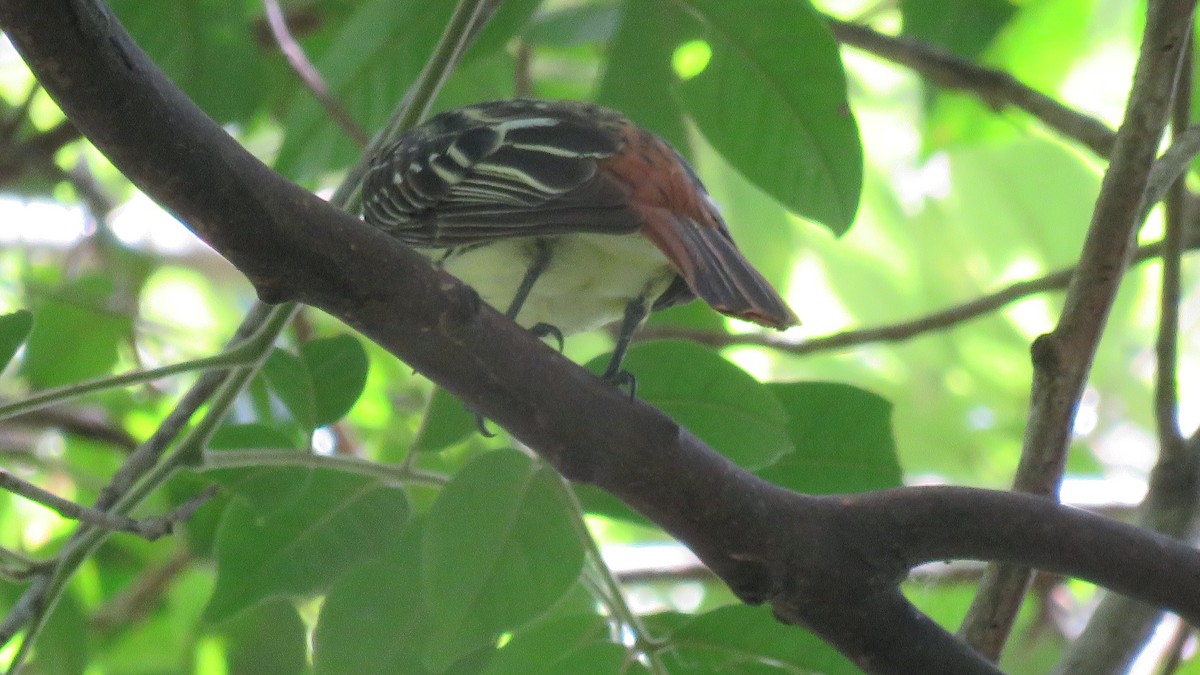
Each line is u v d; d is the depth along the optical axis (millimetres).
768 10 8672
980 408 16812
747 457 7113
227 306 18141
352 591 7570
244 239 5172
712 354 7039
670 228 6547
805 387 7629
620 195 6602
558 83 14367
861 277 17047
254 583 7641
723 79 8883
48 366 13281
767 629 6855
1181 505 8148
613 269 7520
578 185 6645
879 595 6105
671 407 7129
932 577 12555
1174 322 7992
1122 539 6094
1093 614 8094
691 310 11484
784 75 8781
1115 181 6648
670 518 6023
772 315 6125
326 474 7625
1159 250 10273
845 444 7625
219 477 7539
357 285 5375
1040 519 6105
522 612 6688
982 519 6098
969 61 11500
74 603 9516
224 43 10914
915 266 16938
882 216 16844
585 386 5805
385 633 7520
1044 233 16359
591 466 5934
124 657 12891
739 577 6094
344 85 10234
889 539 6090
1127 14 15148
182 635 13055
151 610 13117
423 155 7391
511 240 7418
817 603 6125
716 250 6508
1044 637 12883
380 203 7684
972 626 7070
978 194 16391
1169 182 7141
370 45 10062
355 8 12547
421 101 7152
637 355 7105
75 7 4492
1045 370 6812
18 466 13672
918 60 11539
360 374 7293
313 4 13305
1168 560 6066
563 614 7457
